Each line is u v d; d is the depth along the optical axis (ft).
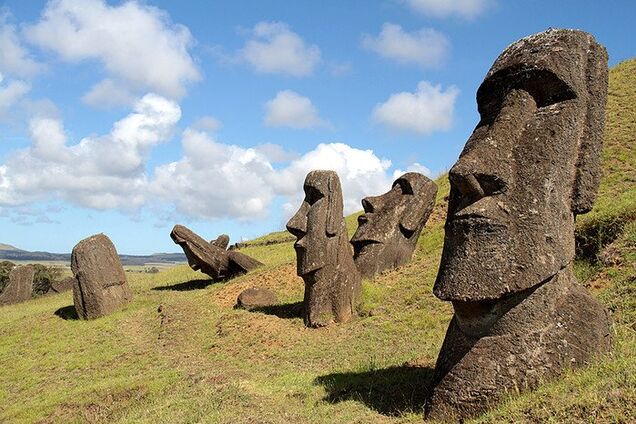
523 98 24.36
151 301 71.26
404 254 62.13
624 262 37.24
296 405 28.45
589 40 25.08
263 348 46.60
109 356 52.03
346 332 46.37
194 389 34.65
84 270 68.44
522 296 22.59
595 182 24.54
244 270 78.43
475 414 21.95
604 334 23.29
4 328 70.28
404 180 65.00
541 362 21.89
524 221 22.75
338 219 51.49
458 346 23.61
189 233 79.36
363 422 23.76
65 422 34.99
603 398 18.53
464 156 23.93
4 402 44.21
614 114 79.20
